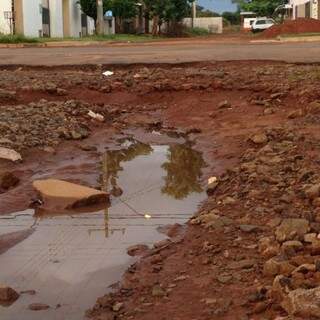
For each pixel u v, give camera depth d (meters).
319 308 3.45
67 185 6.84
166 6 43.88
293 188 6.08
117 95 11.72
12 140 8.55
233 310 3.87
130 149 8.98
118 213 6.22
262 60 14.73
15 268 4.91
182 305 4.04
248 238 5.07
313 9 44.12
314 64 13.97
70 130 9.40
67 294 4.41
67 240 5.50
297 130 8.52
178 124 10.34
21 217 6.17
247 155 7.72
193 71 12.88
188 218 5.97
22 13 32.44
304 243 4.69
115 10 44.22
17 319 4.06
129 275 4.65
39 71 14.27
